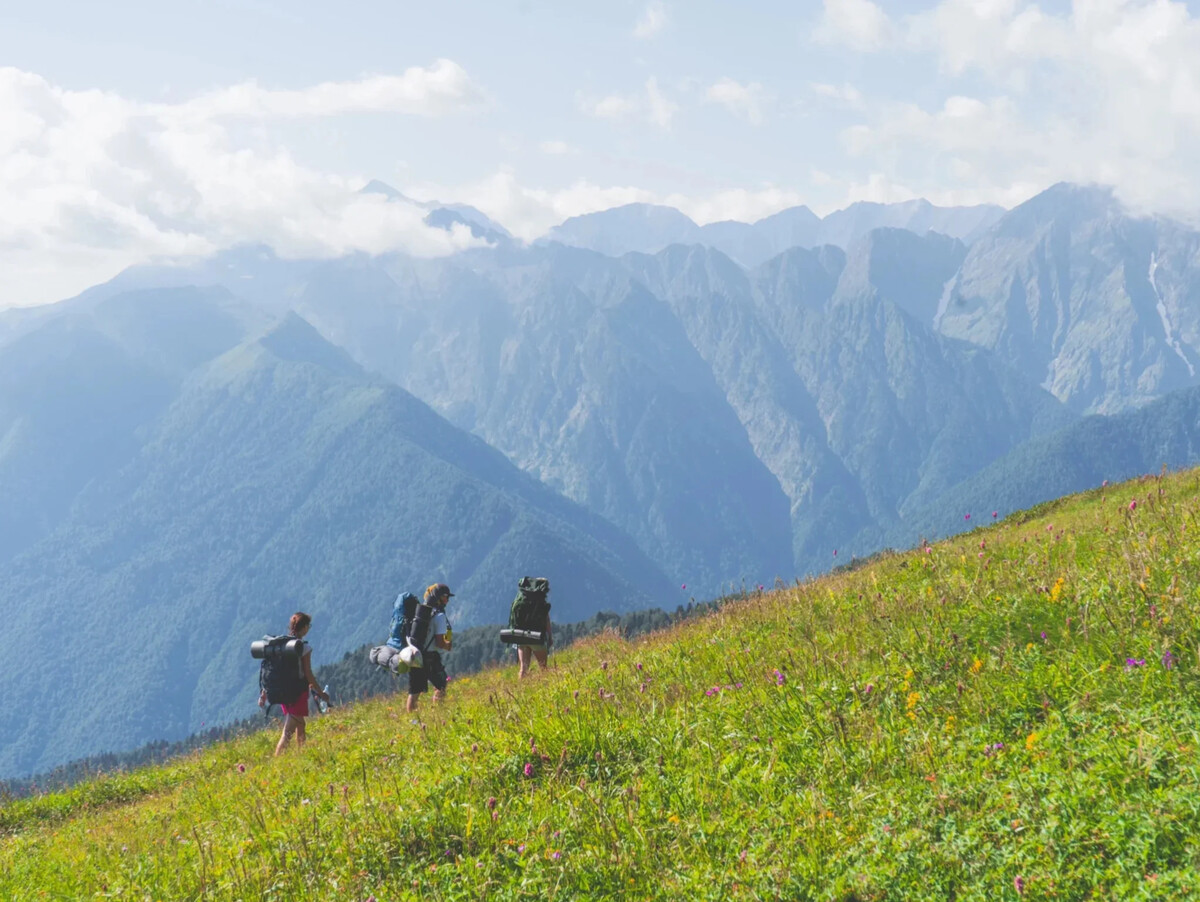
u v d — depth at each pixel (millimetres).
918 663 7754
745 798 6621
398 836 7406
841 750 6730
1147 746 5328
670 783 7180
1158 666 6270
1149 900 4320
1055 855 4887
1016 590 8938
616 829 6445
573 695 10391
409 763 10367
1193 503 11117
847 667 8172
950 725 6621
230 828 9805
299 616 17188
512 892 6191
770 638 10477
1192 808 4734
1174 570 7934
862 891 5152
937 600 9383
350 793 9562
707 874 5688
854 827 5742
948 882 5031
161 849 9453
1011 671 7066
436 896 6379
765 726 7578
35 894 8844
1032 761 5762
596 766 7879
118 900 7980
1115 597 7730
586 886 6012
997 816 5328
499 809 7469
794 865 5512
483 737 9711
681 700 8953
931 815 5594
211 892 7426
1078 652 6953
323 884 7023
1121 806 4957
